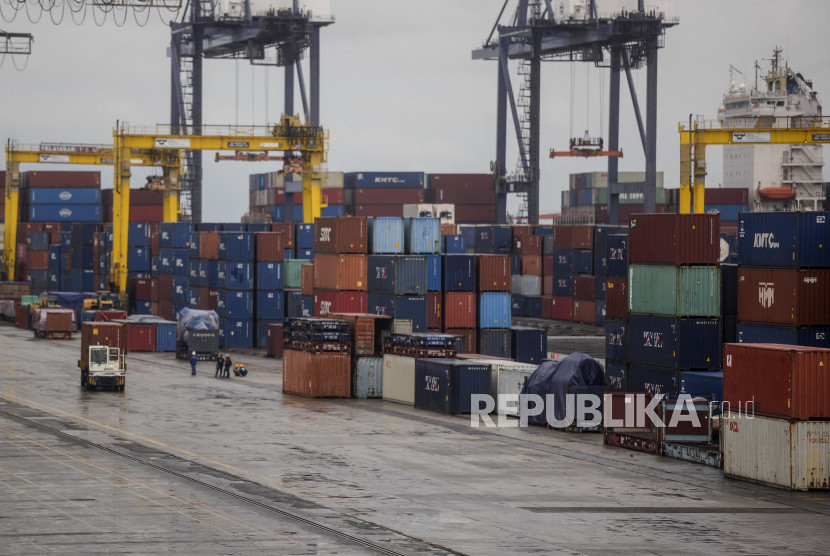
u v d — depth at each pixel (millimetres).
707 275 101938
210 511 69062
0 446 91500
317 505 71250
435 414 112500
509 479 80250
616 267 113438
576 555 60094
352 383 125812
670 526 66625
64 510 69000
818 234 94938
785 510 71125
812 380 76688
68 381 139000
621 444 94312
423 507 71062
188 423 105312
